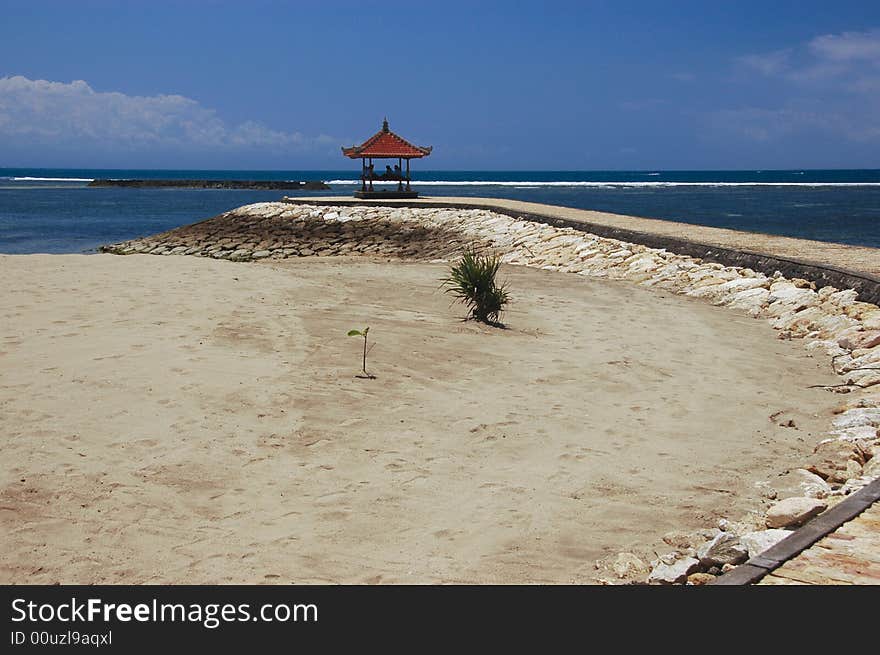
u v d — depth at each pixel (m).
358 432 6.77
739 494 5.81
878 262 14.22
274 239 28.22
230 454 6.16
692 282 14.91
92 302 10.76
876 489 5.23
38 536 4.84
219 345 8.94
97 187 97.62
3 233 37.12
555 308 12.57
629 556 4.80
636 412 7.56
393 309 11.62
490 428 6.99
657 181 141.38
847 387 8.52
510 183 116.62
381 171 34.41
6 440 6.09
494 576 4.61
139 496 5.41
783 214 42.91
